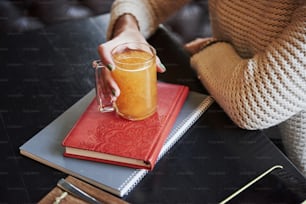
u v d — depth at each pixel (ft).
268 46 3.53
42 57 4.22
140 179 3.21
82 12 6.19
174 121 3.55
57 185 3.12
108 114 3.51
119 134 3.35
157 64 3.67
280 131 3.99
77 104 3.68
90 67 4.10
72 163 3.25
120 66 3.36
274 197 3.11
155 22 4.50
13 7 5.98
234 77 3.59
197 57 4.02
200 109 3.66
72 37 4.48
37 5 6.04
